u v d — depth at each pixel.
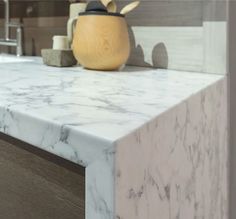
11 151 0.49
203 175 0.63
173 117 0.48
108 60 0.84
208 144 0.66
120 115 0.43
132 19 0.96
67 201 0.41
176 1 0.86
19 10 1.35
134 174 0.37
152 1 0.91
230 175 0.81
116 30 0.84
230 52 0.81
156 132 0.42
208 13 0.80
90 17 0.84
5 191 0.51
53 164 0.43
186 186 0.54
